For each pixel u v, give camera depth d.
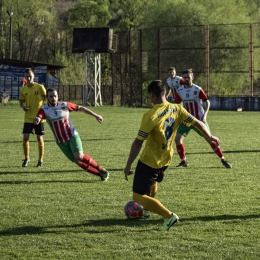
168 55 92.94
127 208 13.77
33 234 12.57
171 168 22.53
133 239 12.11
